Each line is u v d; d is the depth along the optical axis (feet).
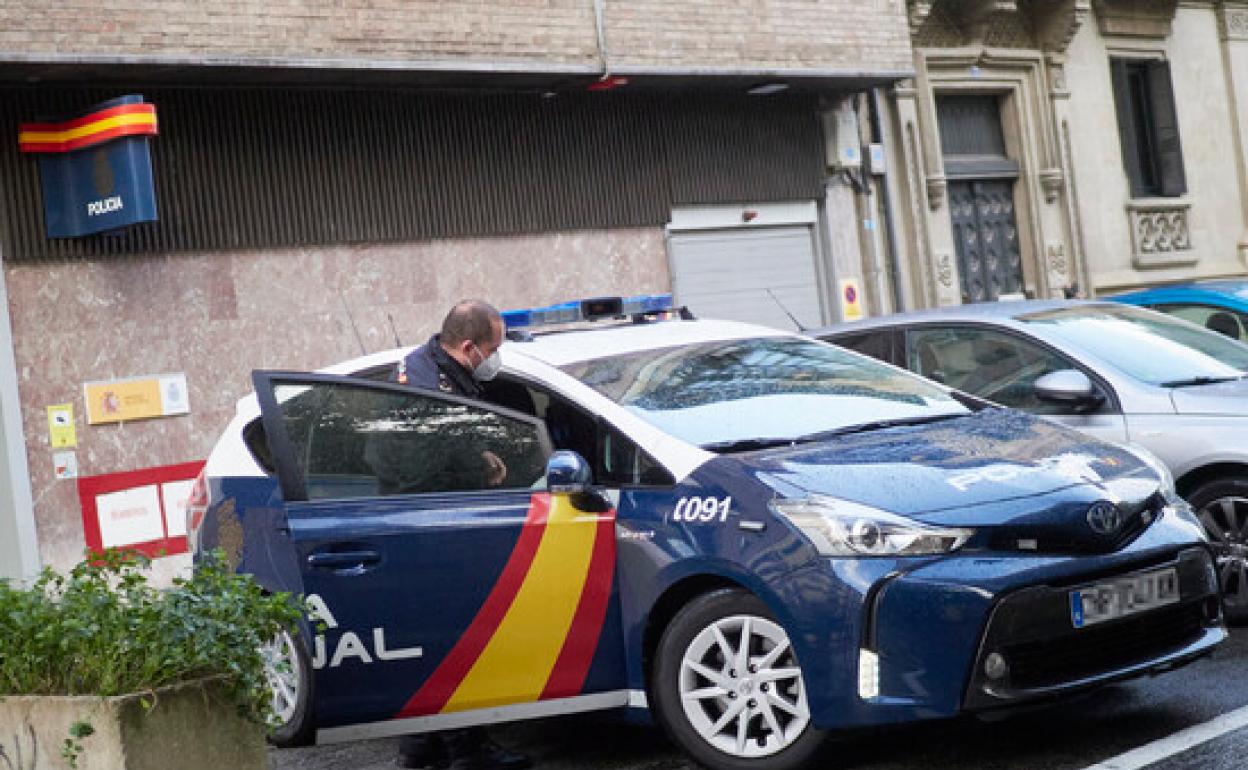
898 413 25.72
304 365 51.98
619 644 23.40
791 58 61.21
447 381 25.50
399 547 23.16
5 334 46.26
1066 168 75.36
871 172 67.56
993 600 21.04
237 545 24.38
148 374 48.83
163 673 17.89
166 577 48.91
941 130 71.46
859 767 22.84
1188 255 81.46
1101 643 22.02
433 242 55.06
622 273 59.93
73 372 47.52
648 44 57.21
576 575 23.30
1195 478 30.76
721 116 63.00
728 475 22.72
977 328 34.27
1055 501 21.94
